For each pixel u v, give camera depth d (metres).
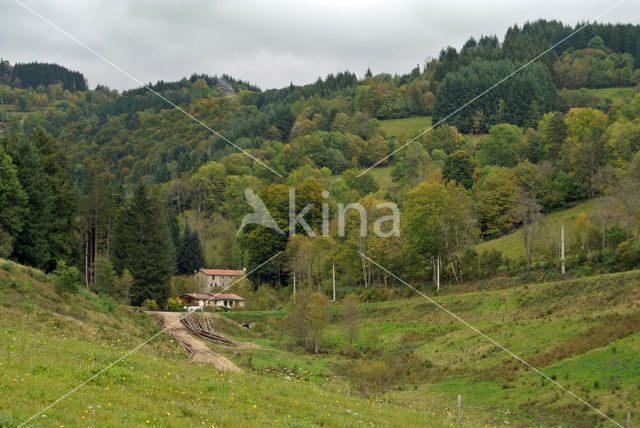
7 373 18.23
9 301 36.19
